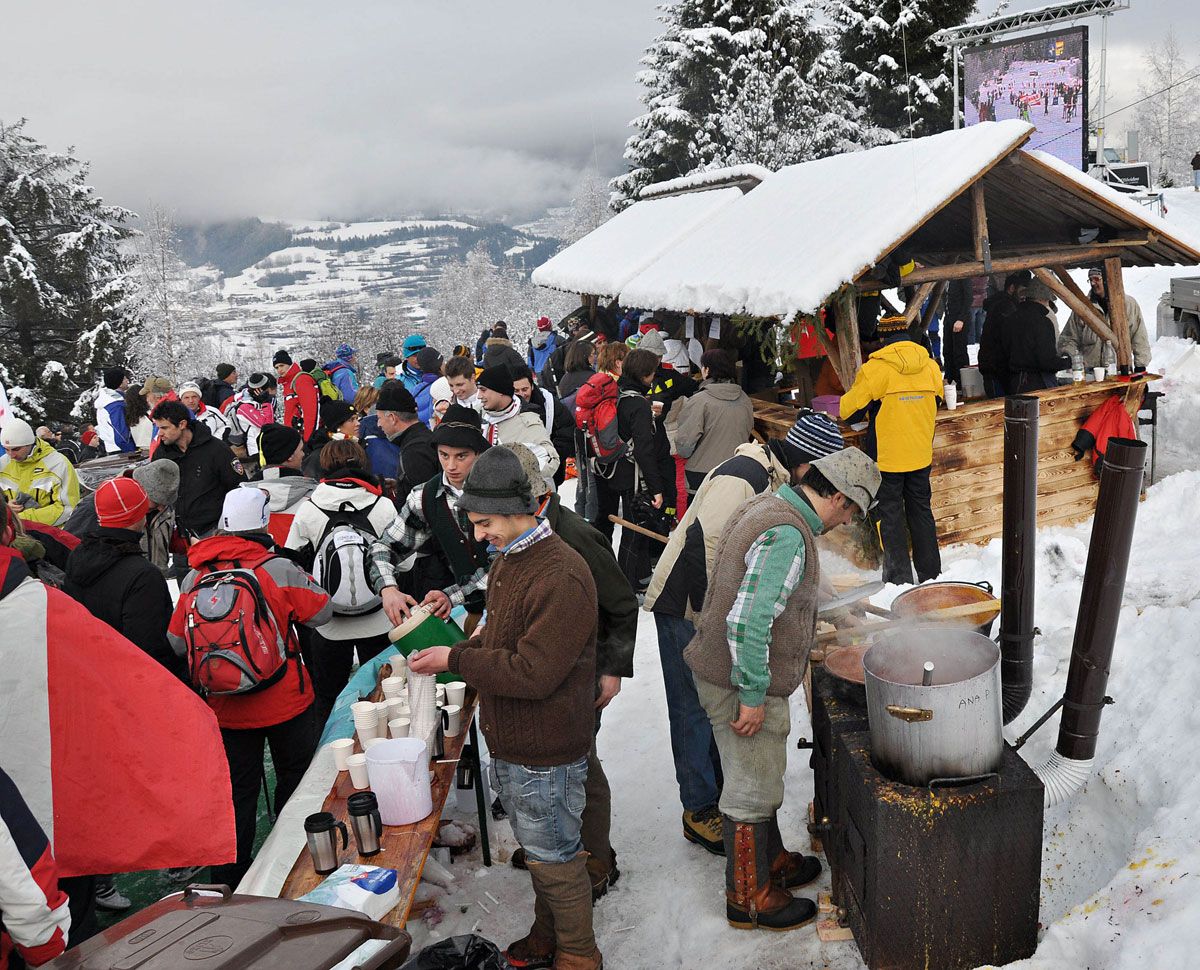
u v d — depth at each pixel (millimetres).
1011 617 3689
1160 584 5633
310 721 4195
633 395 7094
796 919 3635
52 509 7254
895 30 30125
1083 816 3848
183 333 47969
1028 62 28859
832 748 3613
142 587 3963
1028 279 8422
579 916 3330
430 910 3963
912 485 6590
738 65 30766
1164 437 9516
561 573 3047
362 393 9242
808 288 6461
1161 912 2836
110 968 1935
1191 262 7625
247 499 4051
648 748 5219
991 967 2957
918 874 3055
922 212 6535
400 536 4523
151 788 2707
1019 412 3430
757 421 7887
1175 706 3887
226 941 2000
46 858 2348
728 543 3449
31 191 36500
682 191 12898
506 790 3281
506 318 80938
